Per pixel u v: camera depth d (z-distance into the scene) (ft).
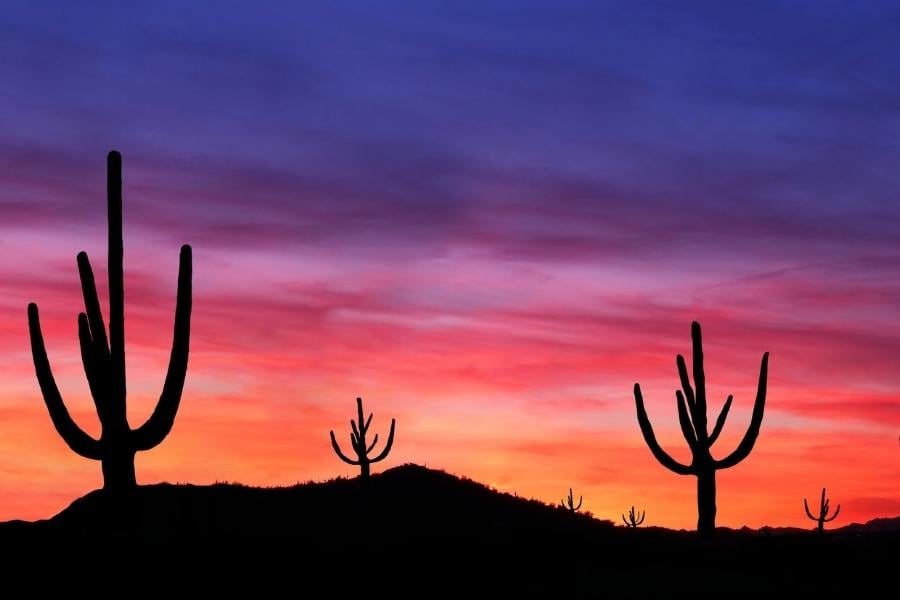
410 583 55.98
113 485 56.90
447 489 152.05
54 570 54.44
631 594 53.83
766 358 85.76
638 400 86.17
